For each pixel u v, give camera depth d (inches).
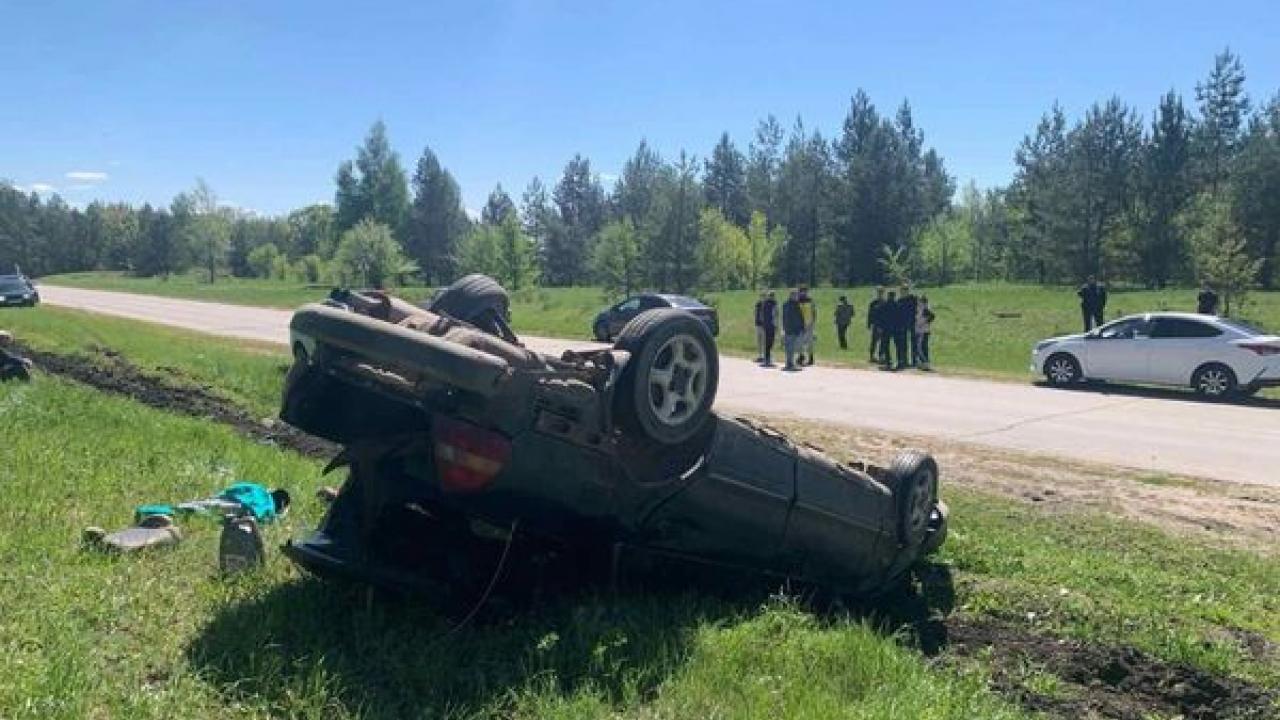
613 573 188.7
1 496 241.3
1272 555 295.0
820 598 223.5
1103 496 371.6
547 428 162.7
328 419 181.8
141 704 135.0
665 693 150.6
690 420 182.4
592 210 4404.5
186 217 4284.0
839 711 145.6
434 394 159.2
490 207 4439.0
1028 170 3208.7
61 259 5423.2
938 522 250.4
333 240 3750.0
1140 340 757.9
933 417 590.2
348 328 158.2
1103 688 185.8
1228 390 718.5
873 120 3353.8
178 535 215.3
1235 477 419.5
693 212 2517.2
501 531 181.0
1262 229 2464.3
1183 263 2615.7
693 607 190.5
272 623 164.7
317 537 177.2
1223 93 3043.8
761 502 194.7
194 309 1806.1
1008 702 172.1
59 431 340.5
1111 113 2719.0
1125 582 242.5
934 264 3048.7
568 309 1918.1
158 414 412.8
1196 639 198.2
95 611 168.1
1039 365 814.5
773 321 979.3
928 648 202.5
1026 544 279.6
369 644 162.2
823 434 504.1
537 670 156.2
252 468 303.9
